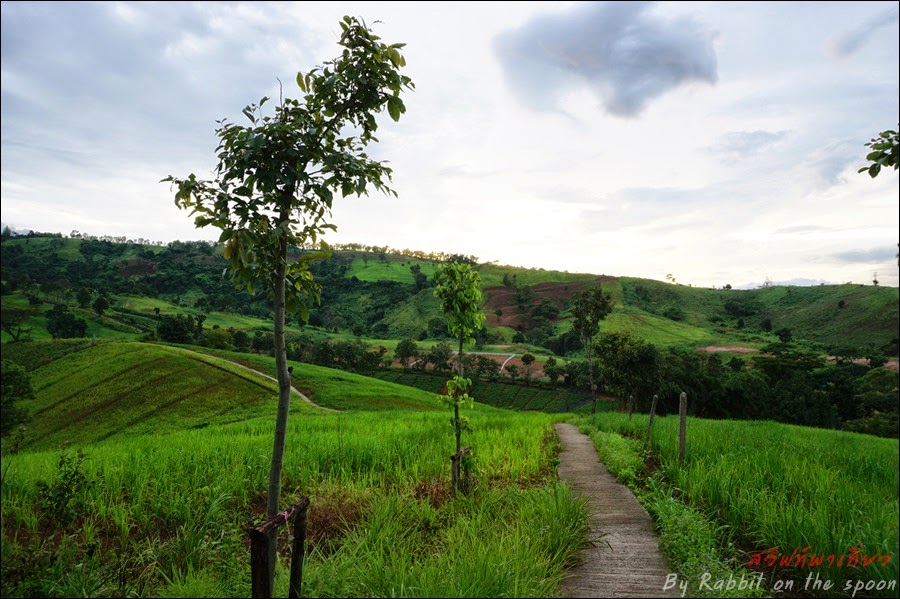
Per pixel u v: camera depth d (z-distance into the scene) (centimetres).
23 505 688
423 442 1366
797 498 731
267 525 374
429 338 15375
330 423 2266
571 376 8812
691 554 521
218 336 9900
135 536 641
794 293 19712
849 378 7369
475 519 652
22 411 4659
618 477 1017
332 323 18400
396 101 464
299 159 422
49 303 13775
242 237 370
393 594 406
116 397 5566
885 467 1063
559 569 518
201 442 1415
